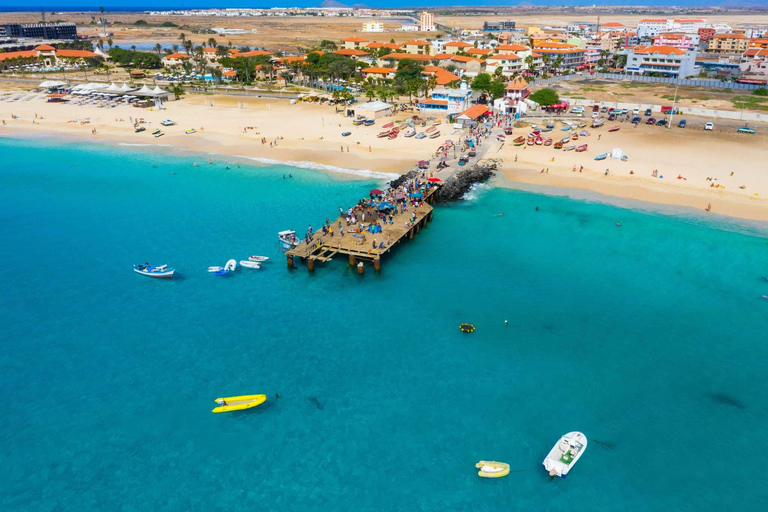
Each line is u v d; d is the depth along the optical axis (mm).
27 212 97312
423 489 44188
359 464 46375
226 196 103875
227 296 70875
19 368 57562
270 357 59219
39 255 81500
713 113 161250
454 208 96500
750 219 88812
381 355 59312
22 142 141875
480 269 76438
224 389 54531
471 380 55375
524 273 75250
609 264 77062
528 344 60625
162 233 88562
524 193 101938
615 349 59531
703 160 115125
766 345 59906
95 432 49562
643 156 118625
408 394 53750
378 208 89500
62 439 48781
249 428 50031
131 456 47250
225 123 156500
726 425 49531
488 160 118625
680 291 70250
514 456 46812
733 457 46344
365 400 53031
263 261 79250
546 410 51438
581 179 107250
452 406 52188
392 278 74625
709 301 68062
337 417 51094
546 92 168000
